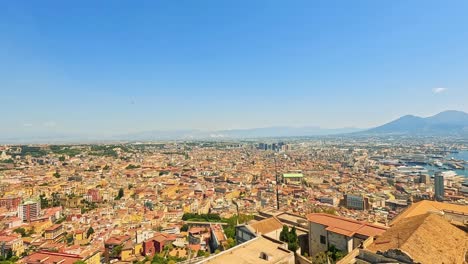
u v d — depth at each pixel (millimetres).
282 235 73062
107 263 126188
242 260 51375
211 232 134875
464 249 49875
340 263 47875
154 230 158625
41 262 111812
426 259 45250
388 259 45469
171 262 102188
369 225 65438
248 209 188625
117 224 182500
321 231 68188
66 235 169625
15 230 172750
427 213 61875
